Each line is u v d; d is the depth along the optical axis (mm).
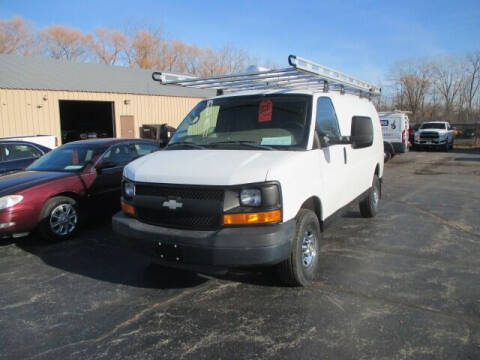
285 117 4691
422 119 44781
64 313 3967
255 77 5191
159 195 3951
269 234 3602
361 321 3652
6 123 19250
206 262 3680
